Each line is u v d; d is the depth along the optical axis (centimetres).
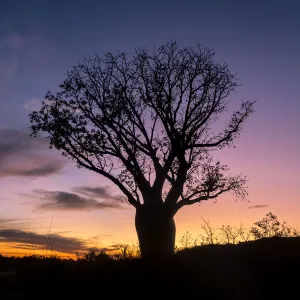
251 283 1149
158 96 2603
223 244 1546
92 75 2728
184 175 2544
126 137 2573
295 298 1055
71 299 1328
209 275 1209
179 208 2550
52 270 1443
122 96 2647
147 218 2469
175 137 2553
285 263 1209
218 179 2588
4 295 1467
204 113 2658
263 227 1617
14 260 1758
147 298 1199
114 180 2512
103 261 1418
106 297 1265
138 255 1531
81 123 2644
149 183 2522
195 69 2702
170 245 2470
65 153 2627
